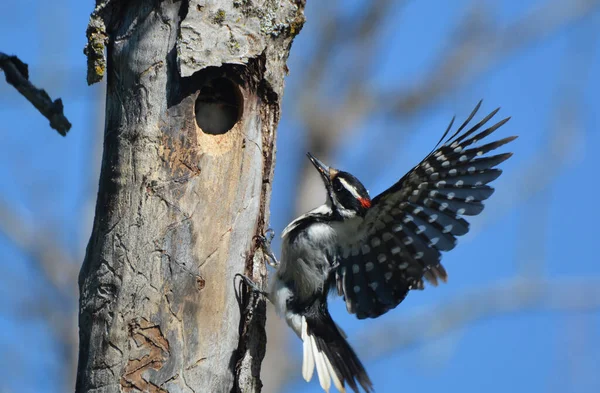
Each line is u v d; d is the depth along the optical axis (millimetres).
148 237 10492
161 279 10477
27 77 11797
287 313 12617
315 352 12430
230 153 11086
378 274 12406
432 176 11344
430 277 12047
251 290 11273
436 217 11578
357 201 12641
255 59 11211
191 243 10672
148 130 10641
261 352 11477
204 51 10742
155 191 10570
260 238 11547
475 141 11078
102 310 10414
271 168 11680
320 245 12508
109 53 11070
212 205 10875
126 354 10281
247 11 11109
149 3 10852
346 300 12555
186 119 10742
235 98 11438
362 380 12453
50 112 11758
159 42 10773
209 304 10750
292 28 11555
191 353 10555
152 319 10375
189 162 10734
